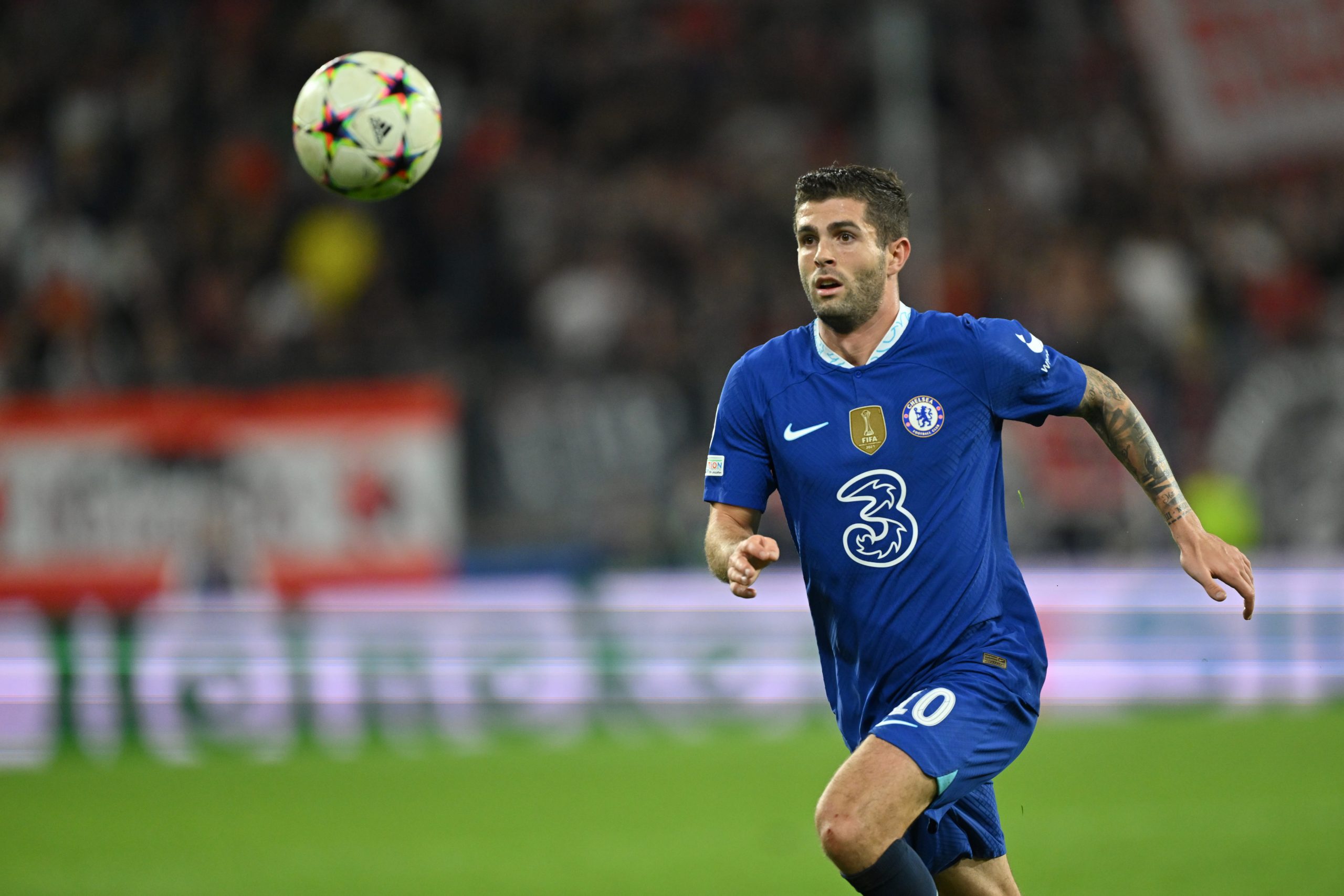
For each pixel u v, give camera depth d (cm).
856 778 1305
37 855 2533
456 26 6556
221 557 4538
